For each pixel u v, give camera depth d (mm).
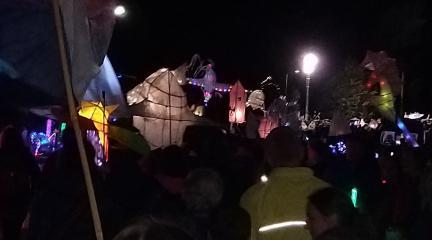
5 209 6438
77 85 3734
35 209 5027
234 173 6258
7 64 3336
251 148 7566
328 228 3693
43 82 3414
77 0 3748
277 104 18922
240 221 4348
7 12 3330
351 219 3689
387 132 21328
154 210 4953
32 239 5016
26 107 3385
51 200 4984
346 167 8867
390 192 9062
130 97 10867
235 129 13430
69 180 5000
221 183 4371
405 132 18406
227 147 6457
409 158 9344
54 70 3436
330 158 8891
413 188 9203
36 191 5199
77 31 3727
